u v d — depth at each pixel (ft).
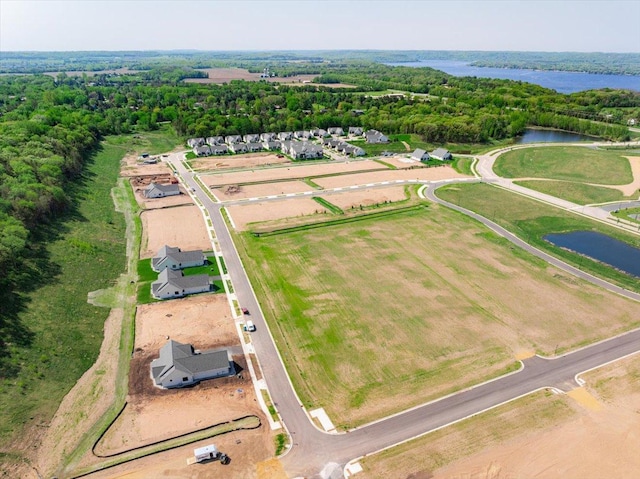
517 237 311.06
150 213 346.54
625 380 177.68
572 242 307.17
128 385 172.76
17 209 259.39
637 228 329.72
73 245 264.72
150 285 243.40
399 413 160.76
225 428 154.10
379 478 135.54
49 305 207.41
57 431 150.41
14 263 222.48
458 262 273.75
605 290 244.83
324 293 238.27
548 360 188.96
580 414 160.56
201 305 225.97
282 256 278.26
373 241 300.40
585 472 138.41
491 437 150.51
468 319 216.95
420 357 190.19
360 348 195.52
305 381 176.45
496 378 178.29
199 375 175.94
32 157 351.46
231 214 345.92
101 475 136.26
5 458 138.62
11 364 169.89
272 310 222.48
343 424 156.04
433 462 140.87
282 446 147.23
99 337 199.62
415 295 237.04
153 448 145.69
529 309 225.76
